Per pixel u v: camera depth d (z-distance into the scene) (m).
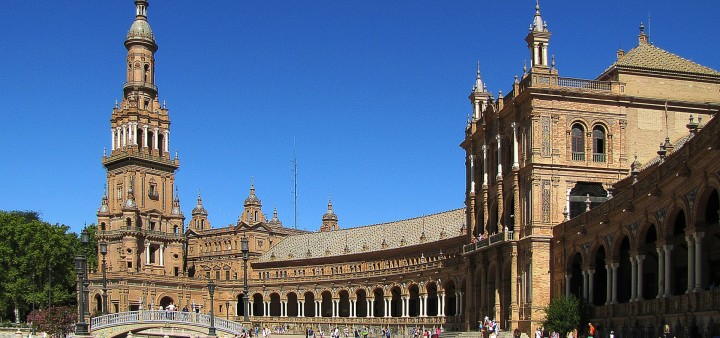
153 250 160.12
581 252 63.91
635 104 73.88
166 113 166.75
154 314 97.88
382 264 137.12
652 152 73.69
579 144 73.19
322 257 150.12
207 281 159.38
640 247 51.84
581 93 72.81
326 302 154.88
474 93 93.06
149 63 166.50
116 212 159.75
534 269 70.81
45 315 96.00
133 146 159.50
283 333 147.62
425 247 125.88
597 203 72.38
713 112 75.06
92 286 147.88
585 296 62.97
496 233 80.00
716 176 38.94
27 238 138.00
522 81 75.81
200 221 178.00
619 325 54.91
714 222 47.03
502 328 76.88
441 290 115.25
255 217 171.00
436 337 80.19
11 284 133.75
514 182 75.44
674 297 45.47
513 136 76.50
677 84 75.25
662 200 47.12
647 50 77.88
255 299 163.38
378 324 130.12
